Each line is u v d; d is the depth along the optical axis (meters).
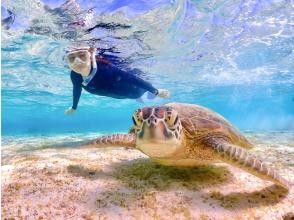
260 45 2.53
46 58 2.50
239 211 0.55
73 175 0.70
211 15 1.81
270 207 0.57
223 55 2.77
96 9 1.54
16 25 1.72
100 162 0.83
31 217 0.50
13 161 0.86
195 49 2.51
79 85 1.65
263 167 0.57
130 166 0.79
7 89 4.00
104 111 8.65
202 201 0.58
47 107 6.79
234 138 0.79
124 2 1.50
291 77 4.04
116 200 0.56
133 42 2.10
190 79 3.85
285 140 1.74
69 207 0.53
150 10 1.63
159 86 4.34
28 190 0.60
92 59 1.61
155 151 0.59
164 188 0.63
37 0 1.43
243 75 3.81
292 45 2.57
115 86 1.71
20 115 9.52
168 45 2.29
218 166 0.79
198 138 0.66
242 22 1.98
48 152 1.05
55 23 1.71
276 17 1.92
